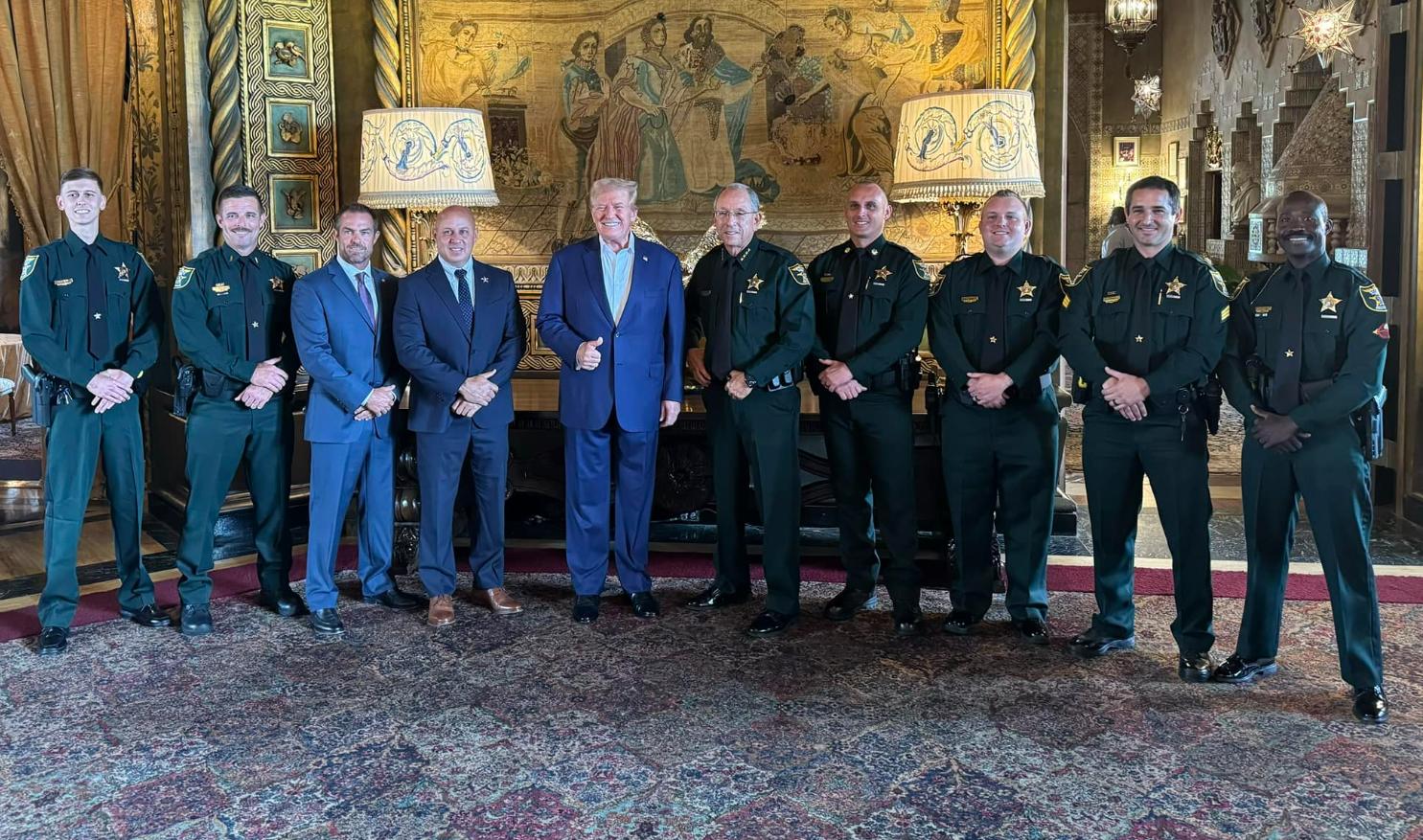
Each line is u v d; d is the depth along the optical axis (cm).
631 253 424
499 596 440
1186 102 1316
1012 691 355
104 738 327
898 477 411
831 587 467
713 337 417
